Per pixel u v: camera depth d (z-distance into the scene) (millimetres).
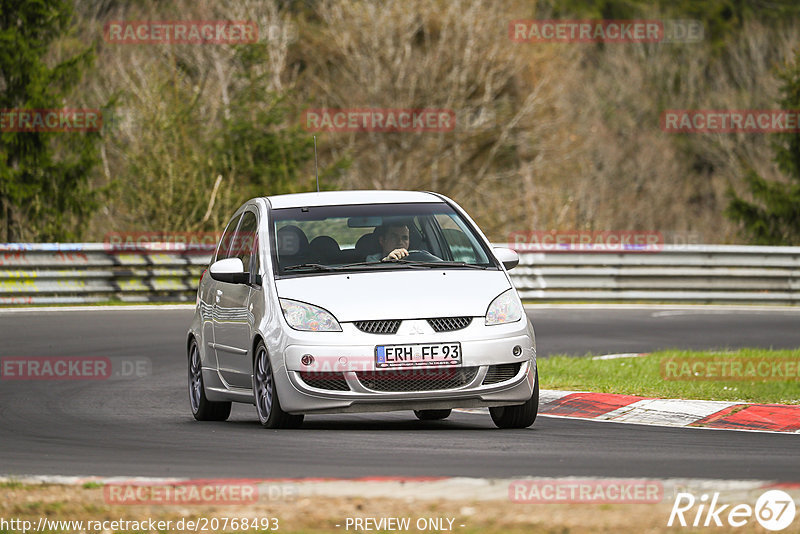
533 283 90812
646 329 71438
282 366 32312
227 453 28625
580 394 39656
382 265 34656
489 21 178625
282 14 183750
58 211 118250
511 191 180000
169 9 174875
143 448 30078
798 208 150750
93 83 156125
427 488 22250
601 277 91938
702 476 24609
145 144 116000
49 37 120750
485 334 32312
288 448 29234
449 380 32031
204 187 113500
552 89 182375
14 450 30094
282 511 20734
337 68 184250
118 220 125562
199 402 38469
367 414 39938
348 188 172250
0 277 79812
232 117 134500
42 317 72625
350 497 21578
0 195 115188
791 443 30469
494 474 24875
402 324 32094
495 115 177625
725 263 93688
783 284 94125
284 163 129125
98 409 40625
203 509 21047
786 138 153250
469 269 34750
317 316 32375
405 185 176125
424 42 182750
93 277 82938
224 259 37312
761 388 42625
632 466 26031
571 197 177000
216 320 37531
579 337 66875
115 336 63938
